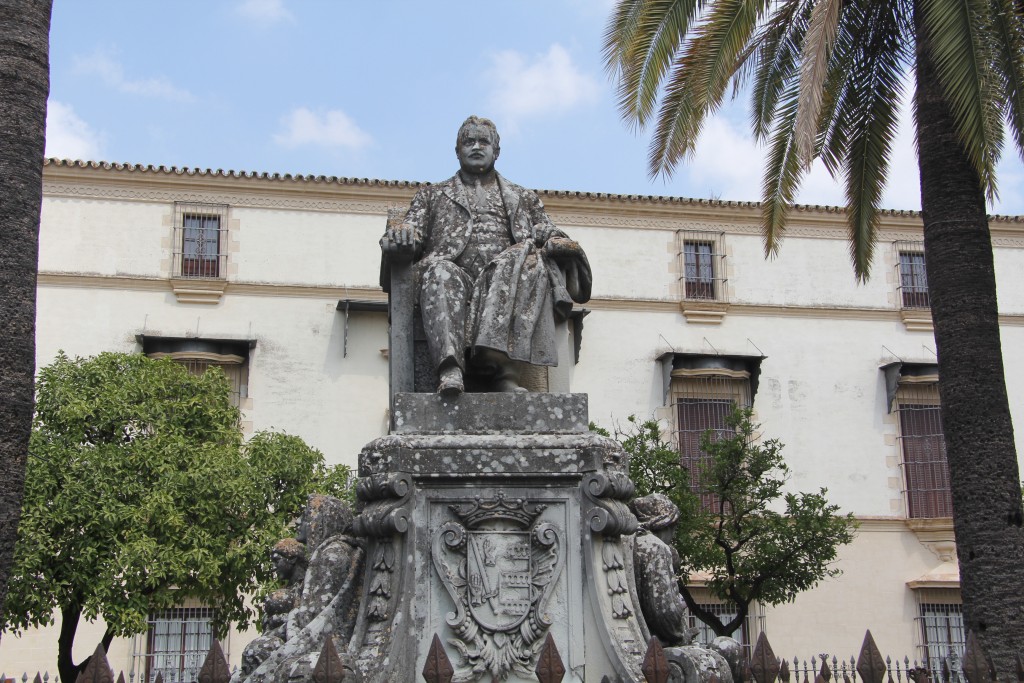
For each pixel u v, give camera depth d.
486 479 6.44
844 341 29.22
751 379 28.45
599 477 6.41
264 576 18.42
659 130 14.10
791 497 20.86
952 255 11.49
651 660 4.53
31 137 7.16
